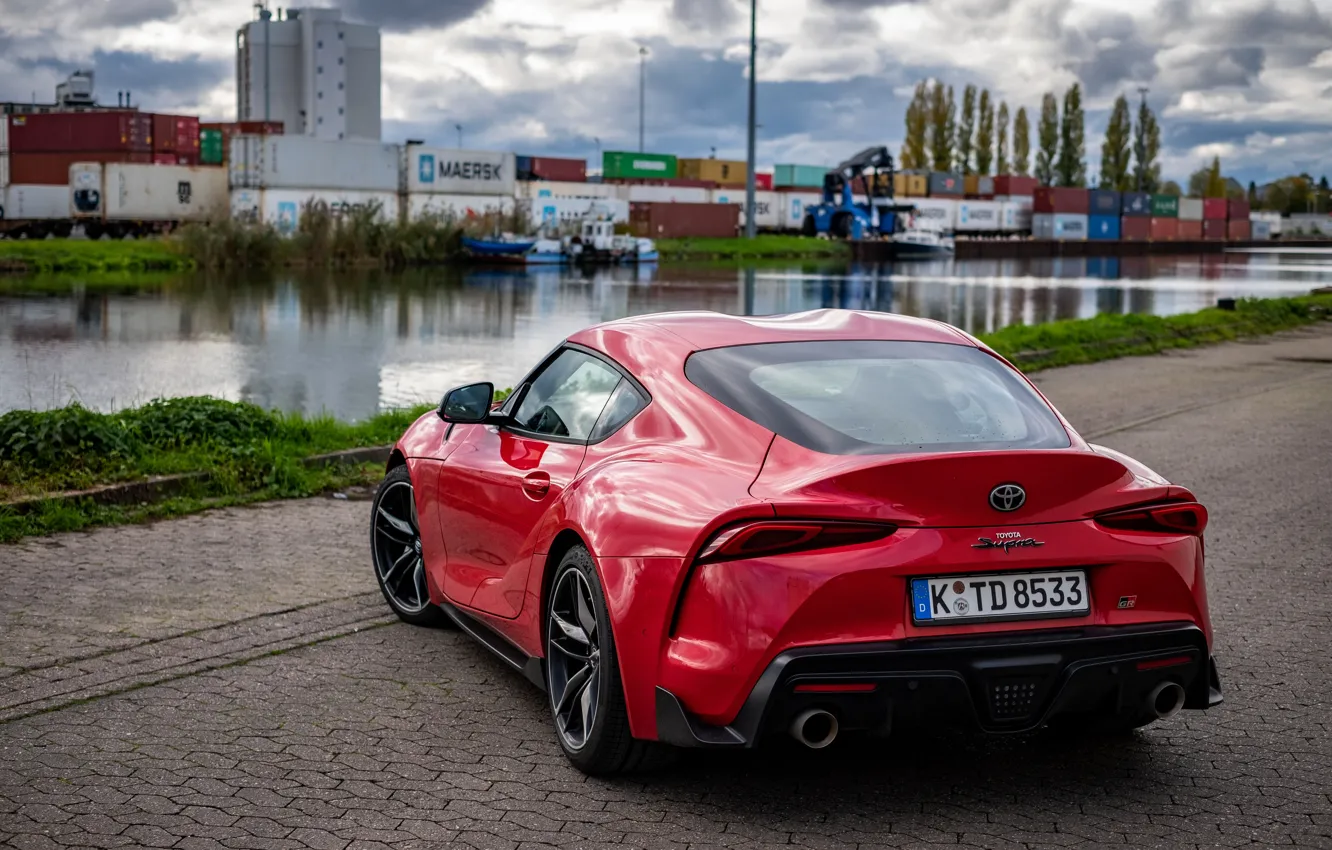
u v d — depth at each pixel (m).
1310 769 3.67
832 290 45.69
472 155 70.00
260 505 7.38
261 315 30.61
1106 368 16.19
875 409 3.58
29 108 110.44
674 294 41.59
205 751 3.71
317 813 3.29
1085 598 3.32
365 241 61.69
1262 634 5.04
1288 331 23.33
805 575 3.11
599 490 3.56
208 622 5.02
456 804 3.36
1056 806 3.39
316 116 137.00
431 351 22.28
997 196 111.38
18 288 39.88
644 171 90.94
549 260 66.81
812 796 3.45
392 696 4.24
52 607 5.17
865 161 90.88
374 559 5.27
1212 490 7.98
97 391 16.59
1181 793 3.49
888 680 3.12
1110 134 151.00
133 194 62.69
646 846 3.12
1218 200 130.25
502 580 4.22
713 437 3.52
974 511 3.21
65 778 3.49
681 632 3.26
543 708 4.16
